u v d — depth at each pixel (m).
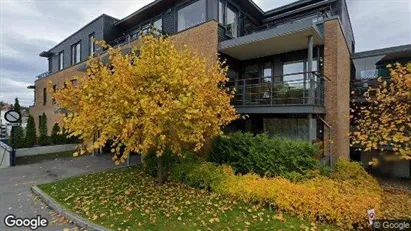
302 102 8.97
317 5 12.46
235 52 10.96
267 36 9.05
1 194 6.86
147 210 5.36
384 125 6.33
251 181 6.21
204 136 6.99
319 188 5.69
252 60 12.21
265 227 4.57
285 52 11.03
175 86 5.74
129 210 5.38
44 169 10.05
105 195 6.43
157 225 4.66
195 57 7.55
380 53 13.07
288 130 10.25
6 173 9.38
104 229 4.52
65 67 19.16
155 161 8.51
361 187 7.00
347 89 11.84
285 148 7.30
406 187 10.89
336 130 9.05
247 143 7.92
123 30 16.41
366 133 6.71
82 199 6.14
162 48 6.38
